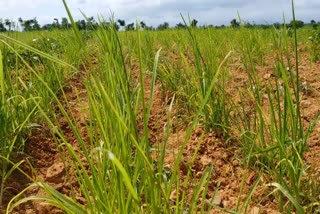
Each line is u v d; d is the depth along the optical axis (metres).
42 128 3.30
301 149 2.33
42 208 2.31
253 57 5.35
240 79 4.59
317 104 3.91
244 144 2.75
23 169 2.72
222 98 3.26
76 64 5.04
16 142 2.90
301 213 1.68
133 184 1.53
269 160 2.46
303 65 5.58
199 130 3.24
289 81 4.45
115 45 2.12
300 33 8.48
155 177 1.43
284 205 2.27
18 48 5.04
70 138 3.27
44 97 3.42
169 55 6.09
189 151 2.97
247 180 2.56
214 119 3.19
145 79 4.88
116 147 1.58
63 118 3.61
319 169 2.55
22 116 3.03
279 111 2.31
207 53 3.68
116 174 1.50
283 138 2.30
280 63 2.57
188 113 3.54
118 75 1.68
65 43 6.18
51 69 4.03
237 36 5.61
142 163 1.62
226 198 2.41
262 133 2.58
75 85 4.69
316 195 2.21
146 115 1.49
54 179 2.61
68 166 2.74
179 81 4.05
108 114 1.63
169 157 2.87
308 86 4.31
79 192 2.48
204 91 3.14
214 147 3.02
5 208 2.29
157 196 1.56
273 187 2.38
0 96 2.65
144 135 1.54
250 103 3.75
